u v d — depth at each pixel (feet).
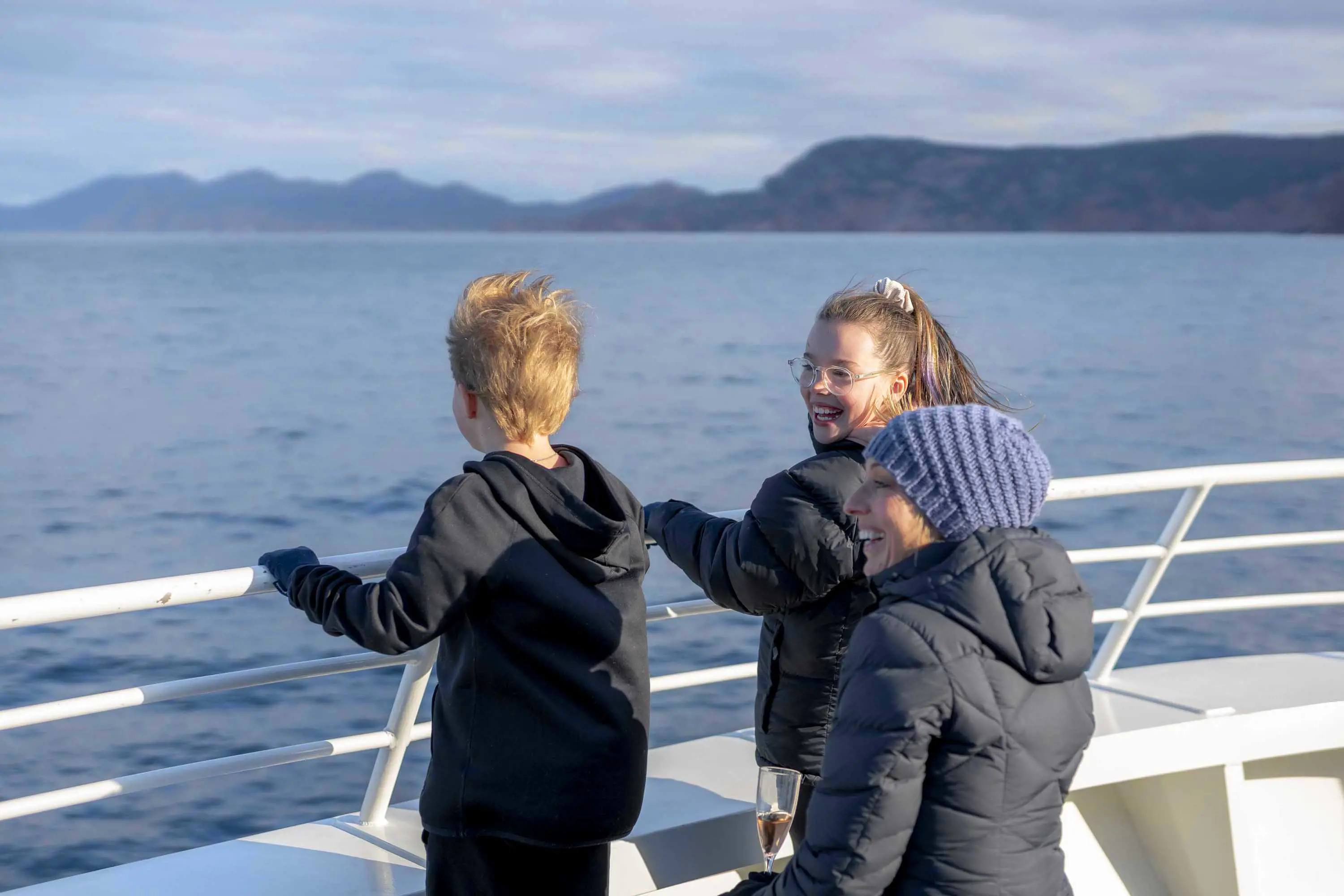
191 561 58.44
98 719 35.29
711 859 7.38
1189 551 9.32
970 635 4.77
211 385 133.59
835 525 6.09
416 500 73.36
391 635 5.49
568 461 6.22
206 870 7.04
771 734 6.63
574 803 5.72
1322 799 9.18
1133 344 187.01
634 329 199.11
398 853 7.25
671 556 6.98
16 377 139.13
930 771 4.80
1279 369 153.99
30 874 26.78
